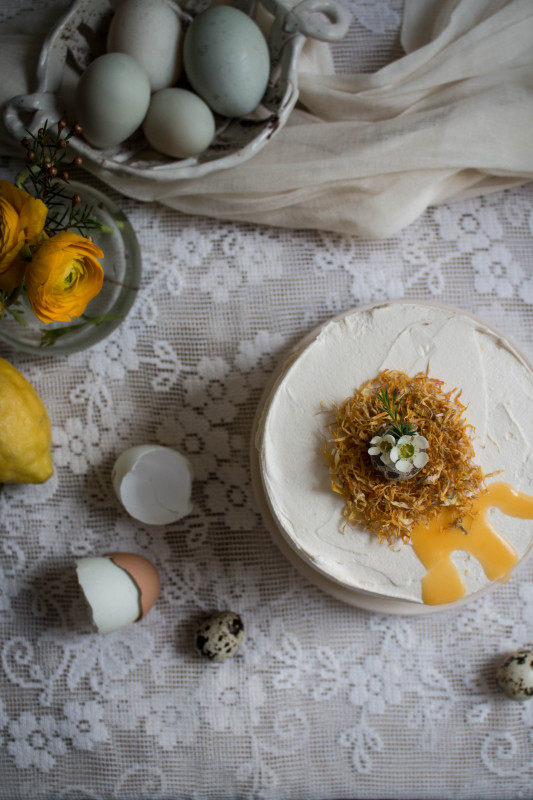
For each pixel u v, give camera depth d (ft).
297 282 2.26
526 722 2.24
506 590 2.24
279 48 2.14
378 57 2.28
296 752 2.25
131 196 2.19
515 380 2.04
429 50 2.16
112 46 2.06
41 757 2.26
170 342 2.26
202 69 2.01
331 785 2.26
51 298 1.87
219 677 2.25
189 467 2.18
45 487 2.26
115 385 2.26
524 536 2.01
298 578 2.25
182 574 2.25
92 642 2.25
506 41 2.15
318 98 2.21
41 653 2.26
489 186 2.23
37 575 2.26
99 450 2.26
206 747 2.25
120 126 2.01
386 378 2.02
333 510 2.01
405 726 2.25
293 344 2.26
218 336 2.26
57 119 2.10
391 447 1.89
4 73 2.11
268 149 2.19
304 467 2.02
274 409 2.03
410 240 2.27
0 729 2.26
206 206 2.22
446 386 2.04
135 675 2.25
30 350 2.15
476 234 2.27
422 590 2.01
